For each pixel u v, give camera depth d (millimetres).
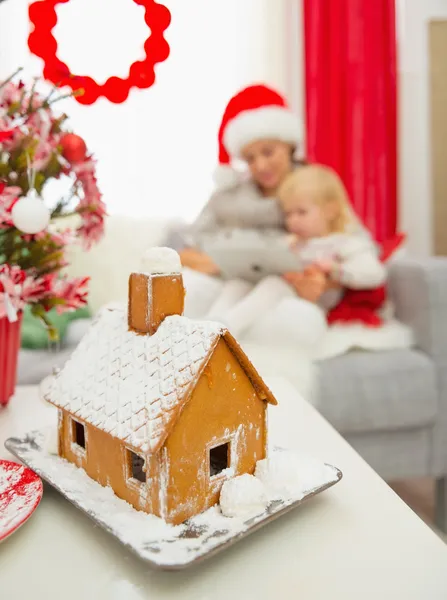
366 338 1403
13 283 750
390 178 2223
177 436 512
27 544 533
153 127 2080
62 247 847
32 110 778
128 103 2047
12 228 783
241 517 531
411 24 2250
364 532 549
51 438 667
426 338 1406
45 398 618
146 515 527
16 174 785
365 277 1413
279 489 578
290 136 1542
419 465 1397
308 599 454
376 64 2137
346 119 2150
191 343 536
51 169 807
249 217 1494
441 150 2301
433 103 2277
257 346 1323
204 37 2102
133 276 585
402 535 544
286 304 1346
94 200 835
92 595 460
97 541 538
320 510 591
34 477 592
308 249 1437
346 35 2109
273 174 1544
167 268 581
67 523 569
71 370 622
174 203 2121
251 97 1717
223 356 547
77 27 909
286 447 746
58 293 826
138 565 501
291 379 1274
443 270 1406
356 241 1472
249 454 593
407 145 2303
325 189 1486
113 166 2064
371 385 1325
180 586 471
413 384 1352
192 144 2117
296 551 519
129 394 539
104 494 567
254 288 1438
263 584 473
